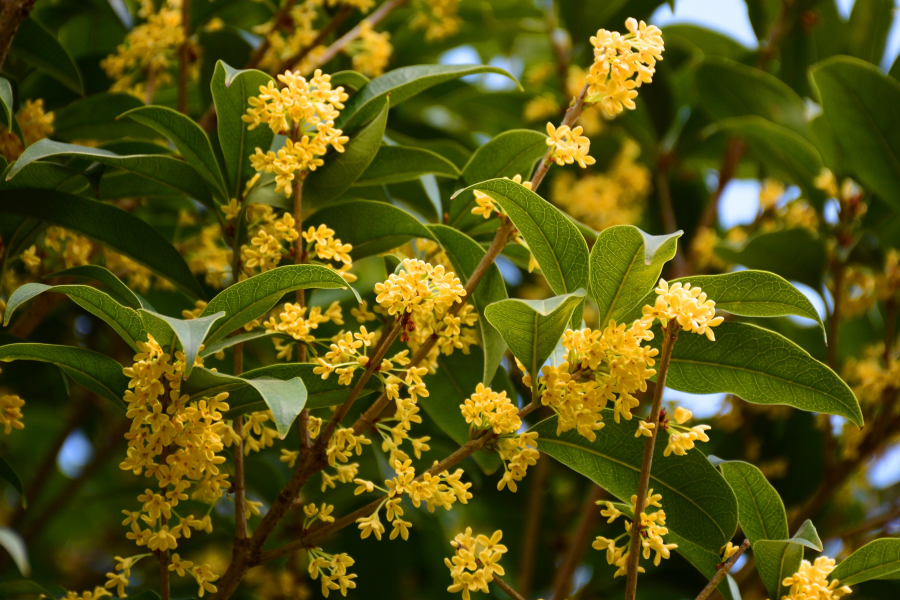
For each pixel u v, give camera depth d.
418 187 1.95
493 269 1.72
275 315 1.81
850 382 2.20
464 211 1.81
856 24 2.64
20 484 1.73
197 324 1.60
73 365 1.65
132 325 1.63
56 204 1.74
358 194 1.85
